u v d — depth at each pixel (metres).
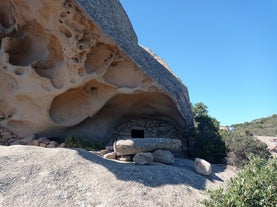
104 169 9.67
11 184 8.35
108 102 15.23
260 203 6.80
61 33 12.42
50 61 13.87
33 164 9.32
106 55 13.56
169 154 11.93
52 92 13.60
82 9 11.84
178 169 10.97
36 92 13.66
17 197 7.92
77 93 14.77
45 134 14.94
